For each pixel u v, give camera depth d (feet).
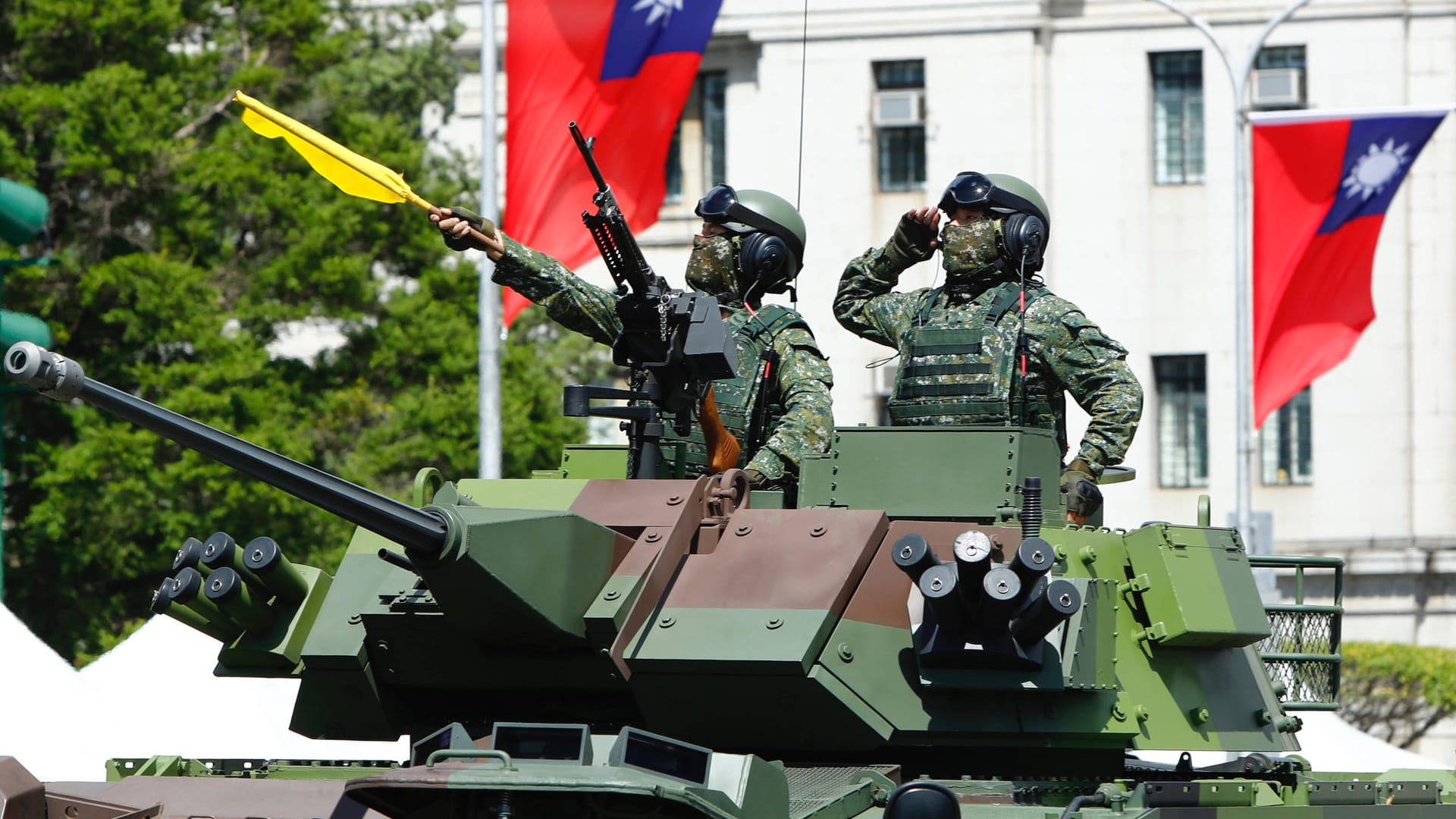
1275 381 195.42
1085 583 74.84
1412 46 279.28
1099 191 285.64
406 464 229.04
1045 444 82.79
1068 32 287.07
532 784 56.80
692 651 72.02
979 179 91.40
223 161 219.61
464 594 69.56
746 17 290.35
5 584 219.20
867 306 97.71
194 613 79.56
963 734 73.26
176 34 237.86
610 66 166.81
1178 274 284.41
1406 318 283.18
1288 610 90.38
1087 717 74.49
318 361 238.48
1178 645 81.10
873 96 289.12
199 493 217.77
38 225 168.25
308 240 224.94
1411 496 283.18
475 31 307.17
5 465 220.43
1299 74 279.49
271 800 66.90
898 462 82.23
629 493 78.84
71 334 222.07
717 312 80.53
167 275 212.02
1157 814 67.67
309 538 219.00
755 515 77.71
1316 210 192.95
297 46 238.68
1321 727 177.58
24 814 62.85
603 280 254.88
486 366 195.42
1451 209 280.92
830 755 76.89
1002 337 88.58
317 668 78.89
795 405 87.25
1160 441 288.10
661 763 60.23
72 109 209.87
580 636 72.95
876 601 74.79
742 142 293.84
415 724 82.74
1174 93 286.25
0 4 218.18
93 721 135.95
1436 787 80.23
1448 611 284.41
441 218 87.40
